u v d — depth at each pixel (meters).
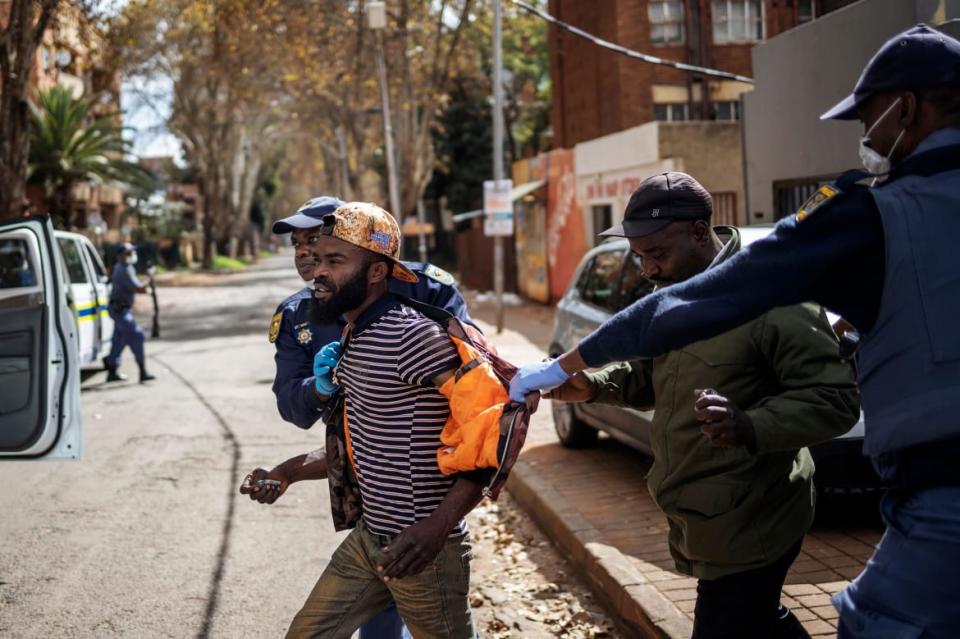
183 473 7.74
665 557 4.97
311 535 6.09
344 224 2.74
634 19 20.30
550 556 5.64
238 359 15.56
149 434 9.33
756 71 11.44
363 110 29.69
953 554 1.88
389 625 3.36
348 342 2.89
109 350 13.56
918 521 1.94
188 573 5.38
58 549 5.82
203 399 11.45
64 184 30.44
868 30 9.11
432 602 2.86
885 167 2.06
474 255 32.41
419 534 2.67
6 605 4.91
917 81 1.98
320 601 2.97
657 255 2.82
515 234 27.16
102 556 5.69
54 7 16.72
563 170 22.05
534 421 9.46
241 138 57.22
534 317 20.89
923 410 1.89
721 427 2.38
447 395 2.71
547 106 35.97
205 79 42.41
